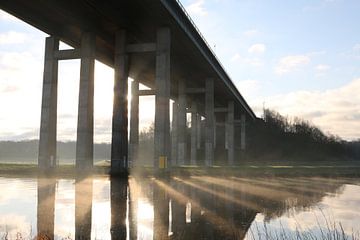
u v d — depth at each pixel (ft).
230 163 388.16
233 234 54.75
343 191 122.01
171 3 169.17
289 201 94.73
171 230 56.85
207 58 242.17
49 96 183.62
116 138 174.19
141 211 74.38
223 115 489.67
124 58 182.50
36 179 144.15
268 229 59.21
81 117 173.17
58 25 177.78
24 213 68.49
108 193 102.63
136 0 155.53
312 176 192.03
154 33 195.72
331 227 62.13
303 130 609.42
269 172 204.33
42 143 181.47
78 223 60.39
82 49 178.91
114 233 53.98
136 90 260.01
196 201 91.66
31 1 152.97
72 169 175.63
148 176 168.55
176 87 325.01
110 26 181.88
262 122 556.51
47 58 185.26
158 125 177.17
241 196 103.35
